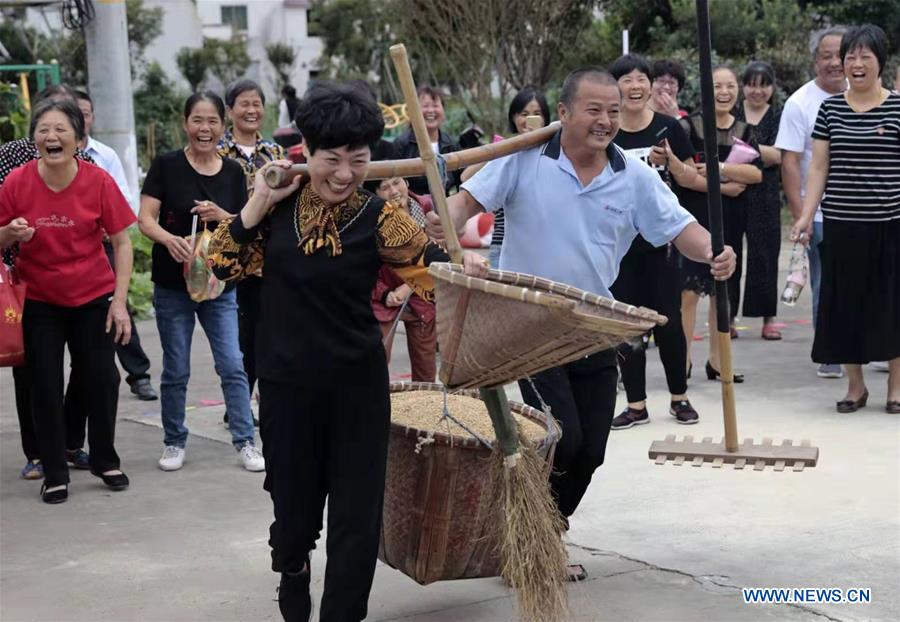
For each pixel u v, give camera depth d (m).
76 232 5.54
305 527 3.66
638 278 6.56
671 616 4.13
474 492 3.92
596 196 4.27
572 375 4.42
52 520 5.39
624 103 6.60
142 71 33.81
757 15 19.34
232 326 6.20
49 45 29.16
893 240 6.70
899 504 5.24
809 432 6.48
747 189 8.45
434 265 3.50
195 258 5.79
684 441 5.16
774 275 8.98
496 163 4.31
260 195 3.55
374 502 3.60
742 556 4.70
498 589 4.47
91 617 4.27
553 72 19.75
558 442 4.24
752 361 8.49
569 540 4.91
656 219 4.40
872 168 6.65
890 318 6.74
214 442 6.75
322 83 3.50
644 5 19.78
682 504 5.34
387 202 3.62
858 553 4.68
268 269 3.60
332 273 3.51
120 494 5.77
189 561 4.83
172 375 6.15
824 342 6.88
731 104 7.68
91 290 5.62
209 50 37.97
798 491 5.46
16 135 11.47
